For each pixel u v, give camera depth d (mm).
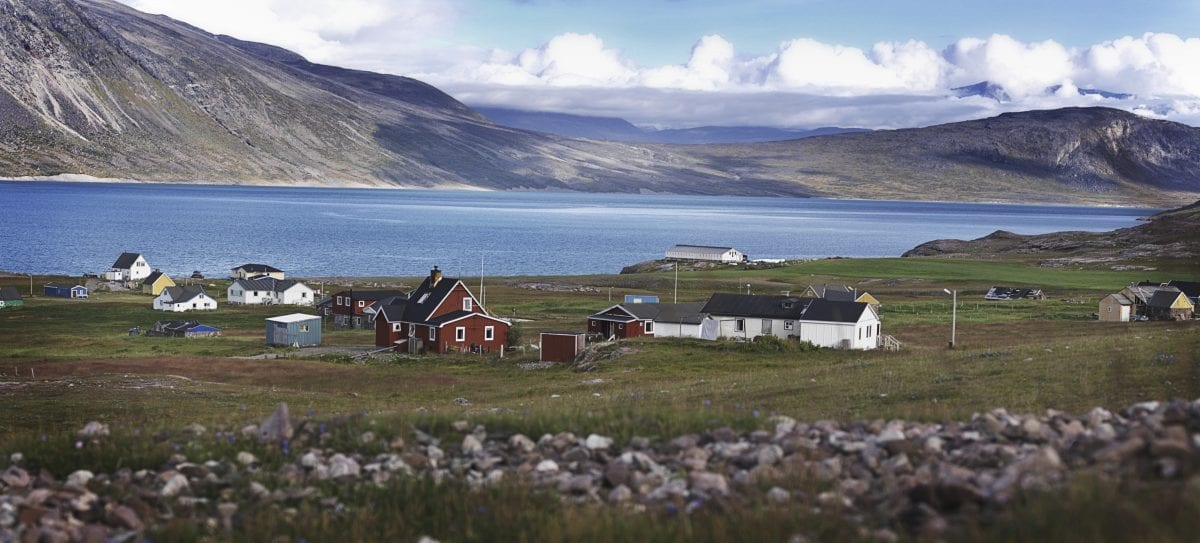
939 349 71062
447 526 11578
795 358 64375
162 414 38344
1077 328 88625
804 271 187000
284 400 44438
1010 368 35656
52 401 42562
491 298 137750
